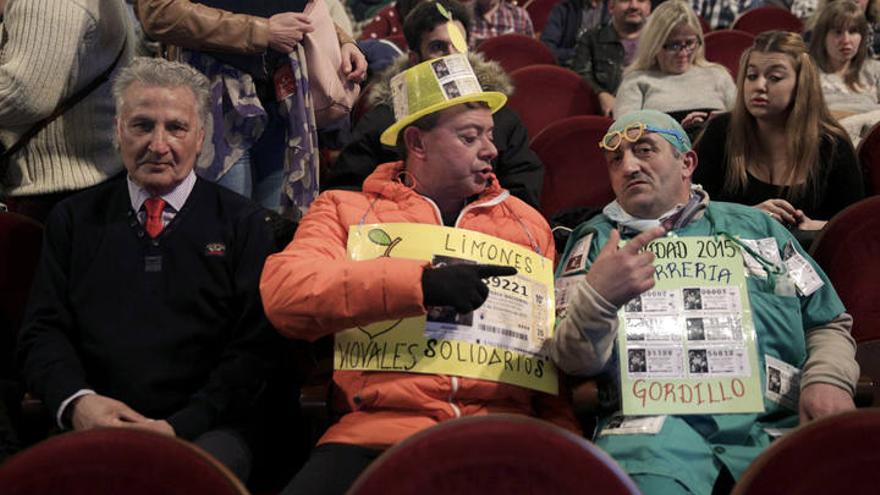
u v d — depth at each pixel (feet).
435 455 5.61
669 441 7.52
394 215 8.20
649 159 8.41
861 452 5.78
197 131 8.45
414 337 7.74
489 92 8.18
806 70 11.11
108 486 5.66
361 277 7.29
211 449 7.57
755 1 24.21
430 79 8.15
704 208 8.55
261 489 8.27
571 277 8.34
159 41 10.32
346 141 12.47
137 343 7.99
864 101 16.24
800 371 8.14
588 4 22.08
